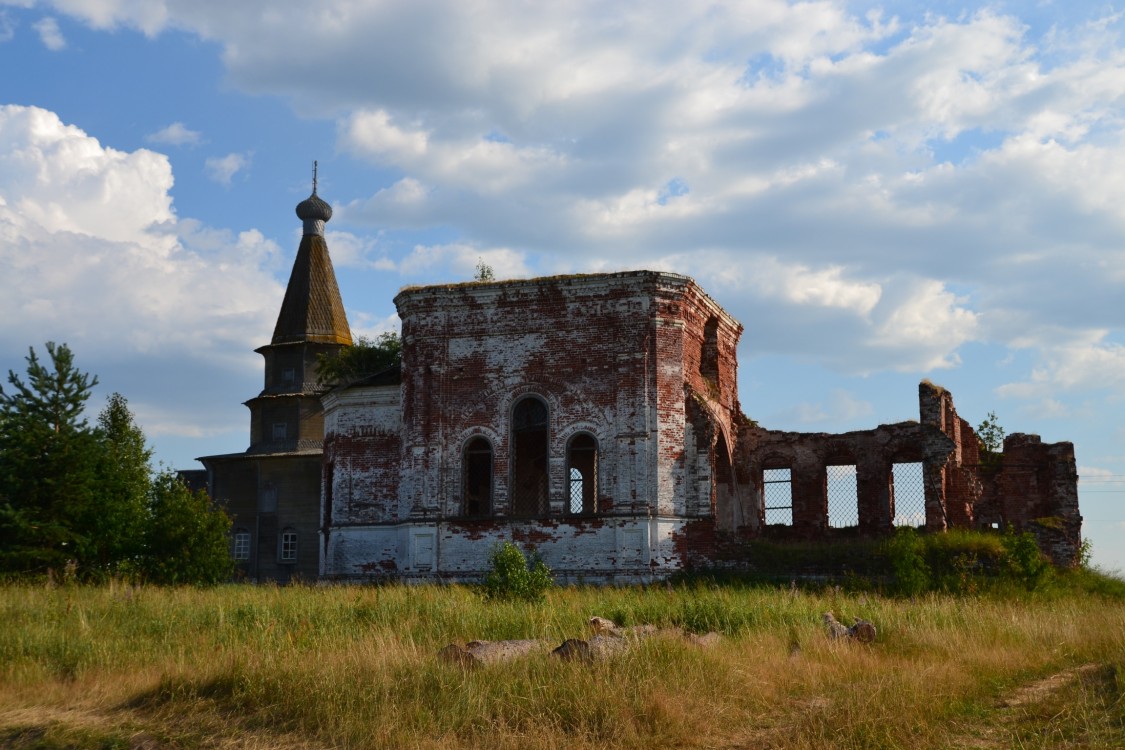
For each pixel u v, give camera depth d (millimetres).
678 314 30156
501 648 14023
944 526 29547
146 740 11312
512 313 30875
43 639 15969
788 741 10375
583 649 13453
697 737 10938
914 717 10945
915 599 22250
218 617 18000
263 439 54938
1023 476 33469
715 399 32531
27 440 29469
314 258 58469
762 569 28047
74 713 12312
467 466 30922
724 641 15461
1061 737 10273
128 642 15992
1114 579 29531
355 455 34031
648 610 19141
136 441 39438
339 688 12188
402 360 32156
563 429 29922
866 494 34156
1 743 11367
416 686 12266
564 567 29094
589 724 11195
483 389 30828
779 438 35312
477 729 11109
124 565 29266
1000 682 13359
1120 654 13711
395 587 25281
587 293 30234
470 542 30062
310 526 51750
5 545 28984
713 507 29203
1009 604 21703
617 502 29000
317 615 18516
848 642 15969
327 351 56281
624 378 29578
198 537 29891
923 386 30719
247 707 12156
